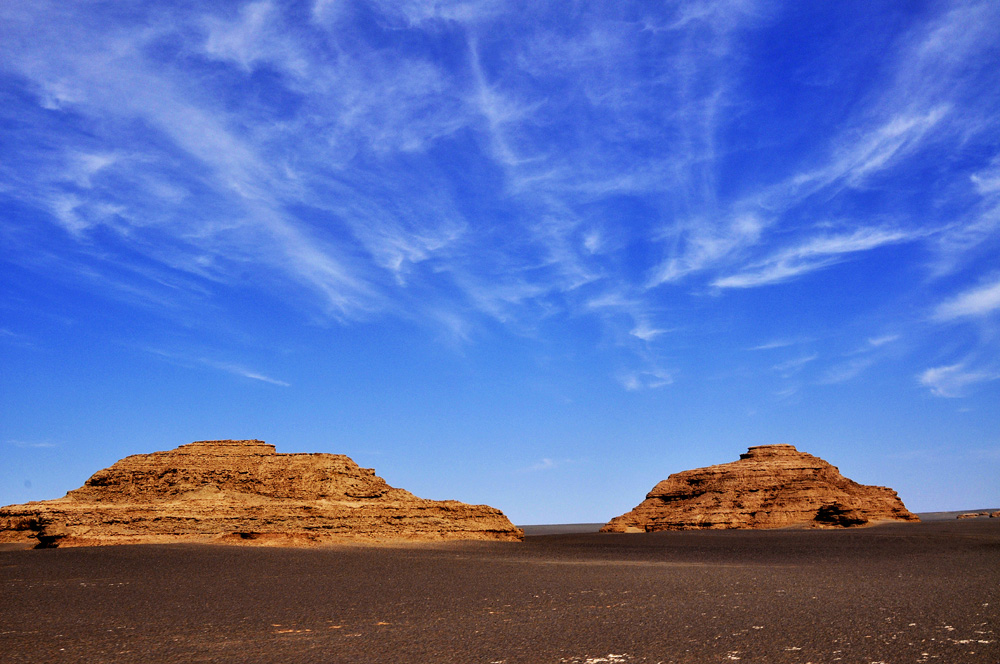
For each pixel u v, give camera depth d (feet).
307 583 156.25
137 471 353.10
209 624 101.91
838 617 94.12
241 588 147.33
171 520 309.83
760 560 214.07
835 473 523.29
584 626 93.35
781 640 79.56
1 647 85.87
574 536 494.18
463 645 82.48
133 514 312.29
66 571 181.57
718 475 520.42
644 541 358.02
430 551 278.46
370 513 341.82
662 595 124.98
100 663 76.07
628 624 93.76
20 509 340.18
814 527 458.91
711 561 215.10
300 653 79.92
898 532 383.04
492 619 102.37
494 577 167.43
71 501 342.23
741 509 483.51
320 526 321.93
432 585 151.23
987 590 118.73
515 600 123.95
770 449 536.42
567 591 135.74
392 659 75.72
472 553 271.90
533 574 173.99
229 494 342.44
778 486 495.00
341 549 270.05
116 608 119.03
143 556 219.00
